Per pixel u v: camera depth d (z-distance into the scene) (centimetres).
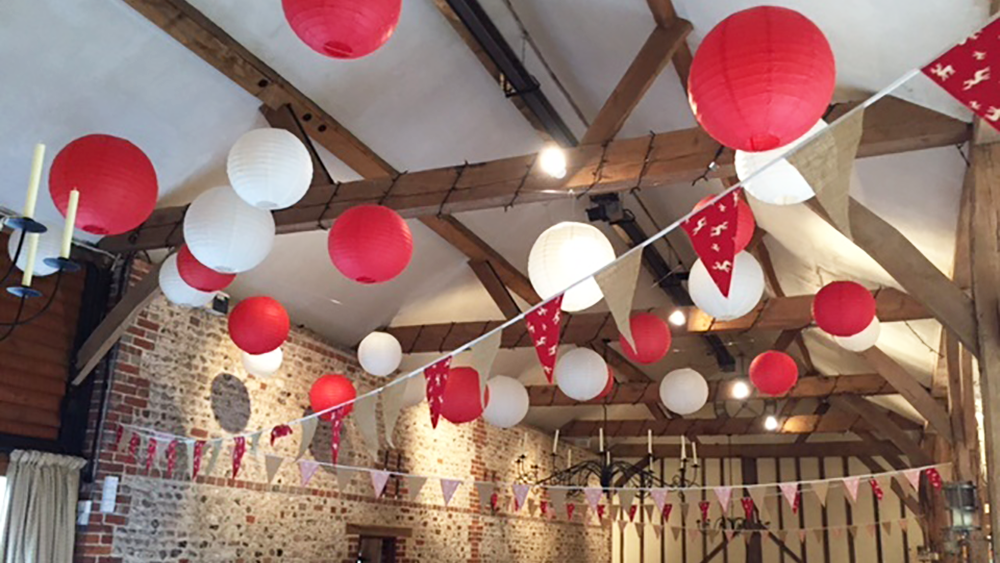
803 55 187
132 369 491
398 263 319
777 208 528
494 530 925
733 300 381
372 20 206
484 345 313
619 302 254
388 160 540
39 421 448
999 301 317
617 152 382
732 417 1129
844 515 1173
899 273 354
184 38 390
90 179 260
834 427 1049
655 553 1251
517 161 408
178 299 403
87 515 455
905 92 319
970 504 553
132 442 480
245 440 518
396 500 746
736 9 343
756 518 1215
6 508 420
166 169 462
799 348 899
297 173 301
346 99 480
